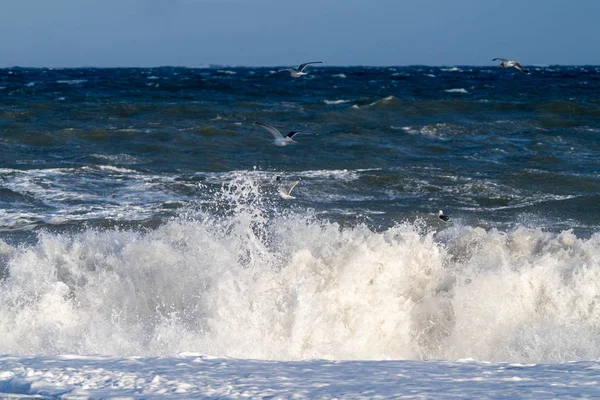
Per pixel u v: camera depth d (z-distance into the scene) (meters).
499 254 40.09
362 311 34.59
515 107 147.25
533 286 35.94
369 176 75.19
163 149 94.25
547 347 33.00
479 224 57.56
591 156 92.56
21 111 131.38
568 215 61.00
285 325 32.25
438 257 37.25
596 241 41.53
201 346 30.91
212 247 37.81
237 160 87.25
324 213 60.38
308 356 31.44
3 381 22.33
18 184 70.38
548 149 96.94
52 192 67.31
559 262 37.59
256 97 192.88
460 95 199.75
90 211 60.31
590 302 35.44
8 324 33.50
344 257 35.94
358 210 61.78
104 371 23.50
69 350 31.17
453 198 67.25
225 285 33.78
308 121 127.81
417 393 20.92
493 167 84.44
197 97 190.00
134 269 36.97
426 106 148.12
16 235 52.16
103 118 126.94
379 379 22.89
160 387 21.59
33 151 92.81
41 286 35.91
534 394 20.83
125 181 73.38
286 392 21.02
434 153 95.44
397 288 36.03
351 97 192.25
